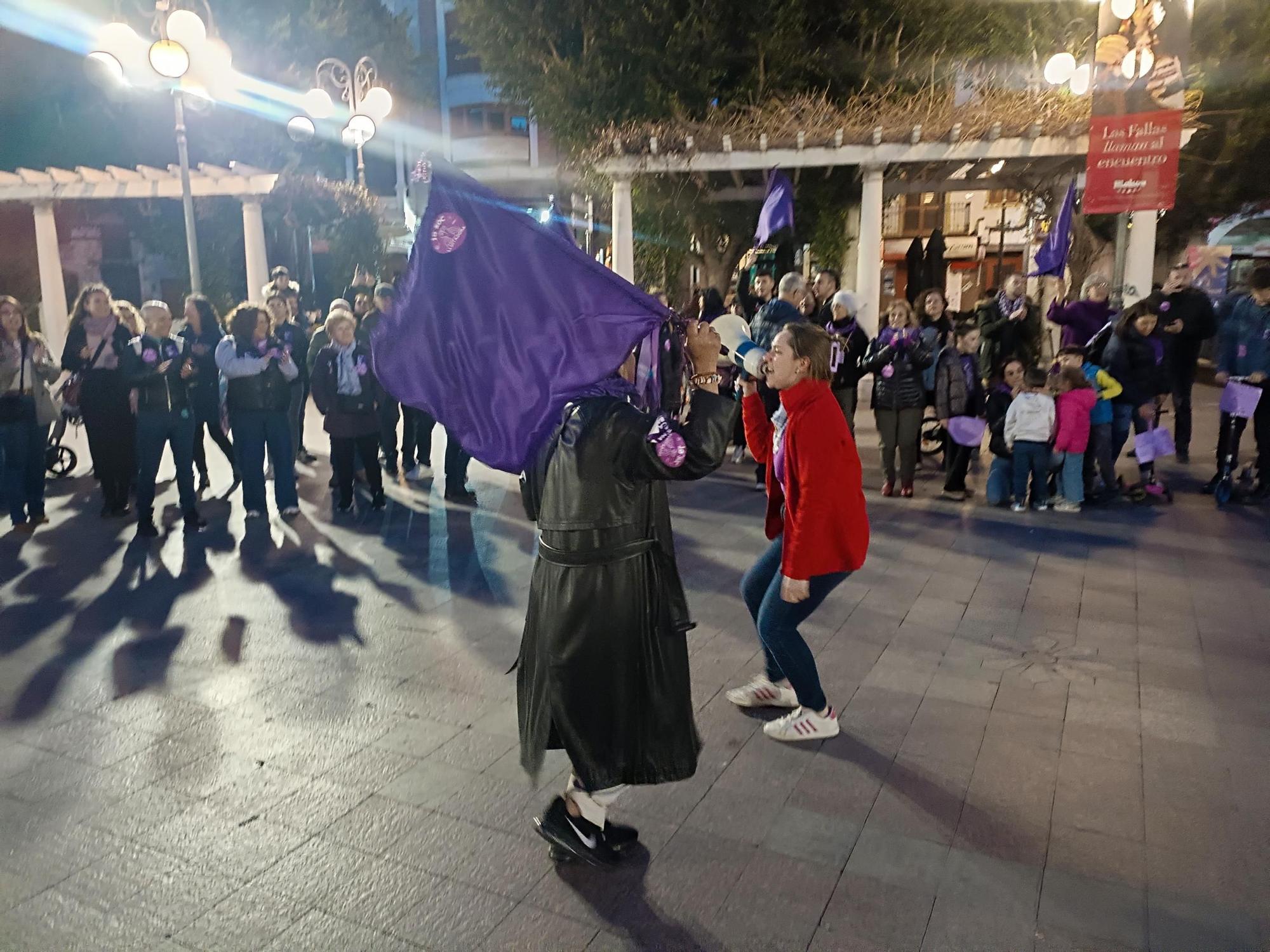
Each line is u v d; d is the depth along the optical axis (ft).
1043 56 48.65
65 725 13.30
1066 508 25.21
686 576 19.85
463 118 100.73
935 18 48.55
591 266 8.89
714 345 8.71
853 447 11.66
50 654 15.88
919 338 26.25
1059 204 46.44
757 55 48.78
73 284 73.20
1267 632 16.47
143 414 22.67
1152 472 26.32
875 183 39.47
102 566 20.89
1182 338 30.48
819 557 11.50
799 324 11.52
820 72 48.55
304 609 18.03
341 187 56.80
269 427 24.53
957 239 93.81
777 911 9.22
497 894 9.54
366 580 19.72
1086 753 12.30
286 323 32.12
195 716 13.55
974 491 27.55
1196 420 40.34
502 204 9.08
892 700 13.89
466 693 14.24
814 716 12.61
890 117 37.60
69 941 8.91
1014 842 10.31
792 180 47.16
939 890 9.50
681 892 9.53
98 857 10.21
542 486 9.41
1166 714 13.39
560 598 9.09
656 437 8.52
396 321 9.21
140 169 54.13
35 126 72.08
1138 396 26.03
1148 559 20.86
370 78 45.47
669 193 50.16
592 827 9.82
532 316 9.02
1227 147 53.57
